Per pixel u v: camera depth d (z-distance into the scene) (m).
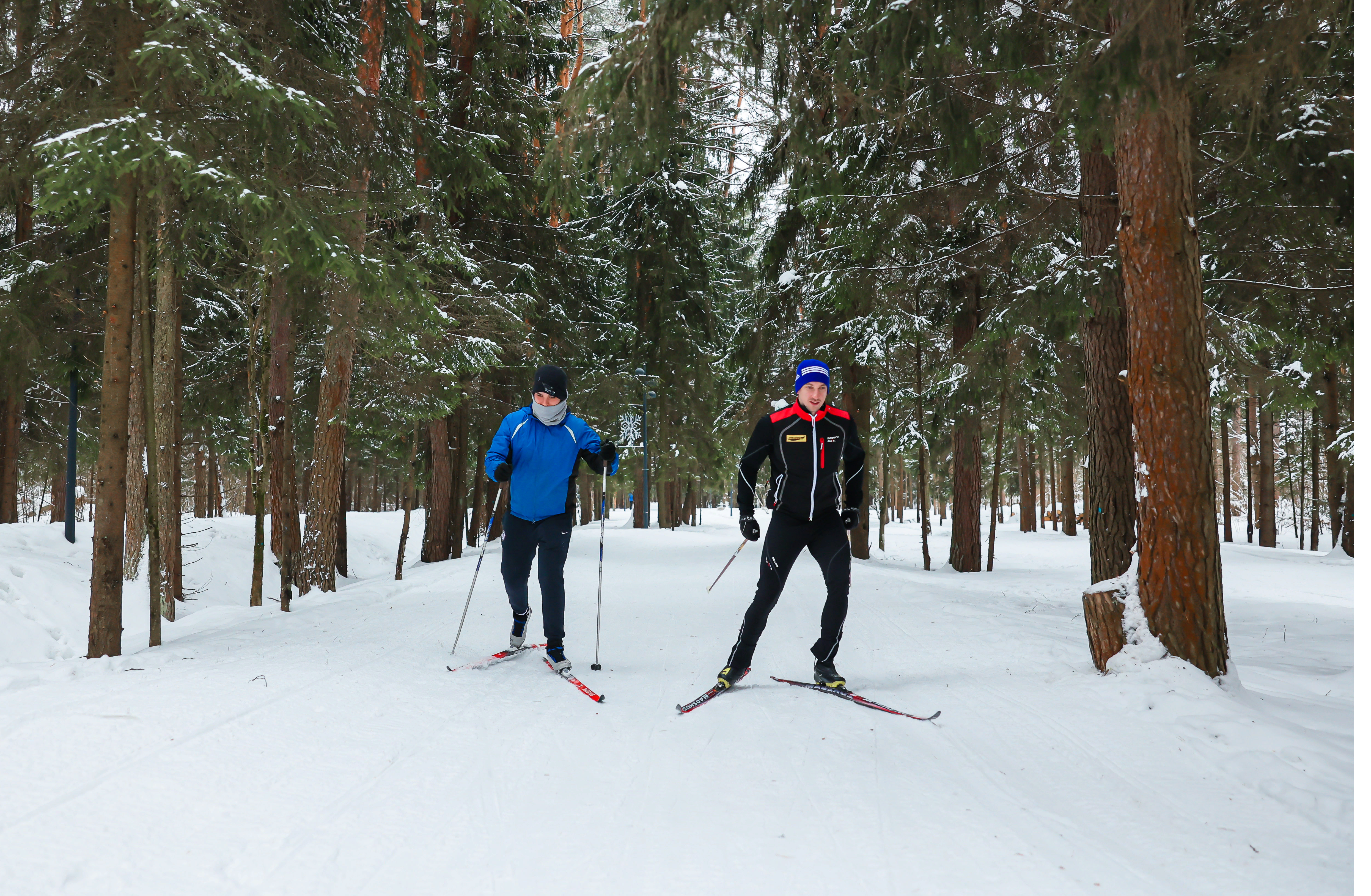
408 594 9.61
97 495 5.10
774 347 16.47
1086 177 7.72
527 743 3.42
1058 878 2.17
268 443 8.84
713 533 26.58
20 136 5.80
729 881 2.16
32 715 3.29
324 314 11.19
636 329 23.08
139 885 2.07
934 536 35.72
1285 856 2.27
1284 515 39.09
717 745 3.40
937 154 8.70
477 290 14.37
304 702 3.76
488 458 4.87
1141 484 4.38
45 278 9.28
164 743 3.07
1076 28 5.39
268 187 5.50
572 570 12.63
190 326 14.11
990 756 3.23
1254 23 5.15
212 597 12.05
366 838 2.41
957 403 11.70
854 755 3.26
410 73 10.11
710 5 4.40
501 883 2.15
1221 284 7.92
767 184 14.90
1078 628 6.98
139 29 5.43
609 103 4.71
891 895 2.08
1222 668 4.18
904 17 4.62
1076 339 11.53
